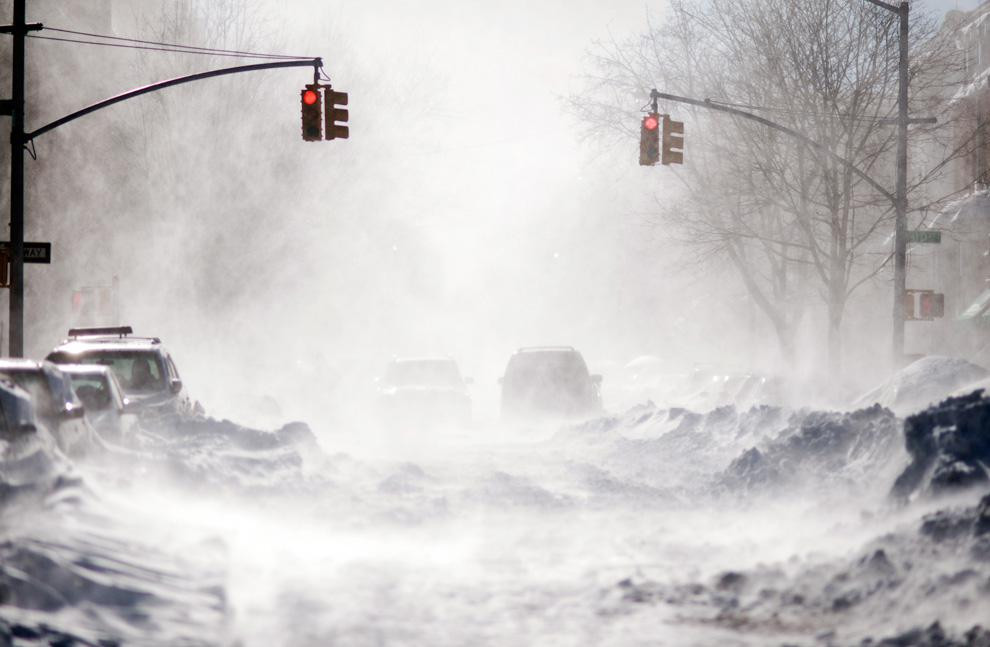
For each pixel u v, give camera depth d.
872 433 55.81
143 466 51.72
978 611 27.42
